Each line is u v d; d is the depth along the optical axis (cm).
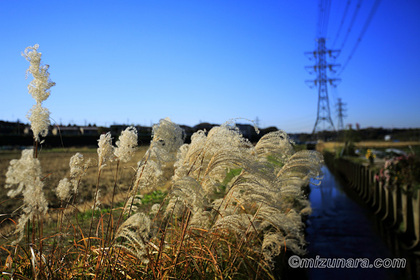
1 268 293
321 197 1558
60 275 299
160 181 343
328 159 3728
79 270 309
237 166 348
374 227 966
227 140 365
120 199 693
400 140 5744
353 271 621
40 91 307
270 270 404
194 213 354
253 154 388
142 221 280
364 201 1420
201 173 363
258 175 344
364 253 732
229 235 424
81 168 370
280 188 413
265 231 463
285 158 446
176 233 361
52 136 3362
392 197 1008
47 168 1742
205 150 352
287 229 432
